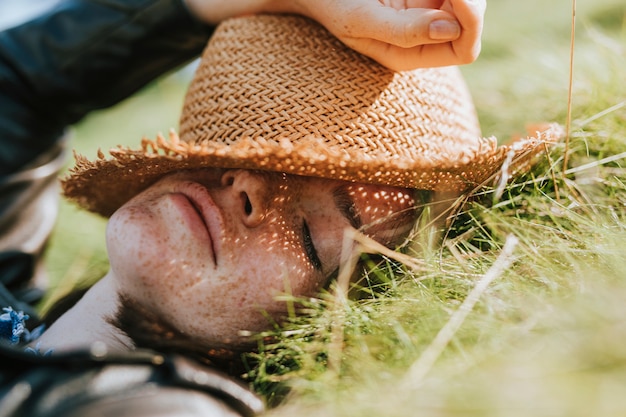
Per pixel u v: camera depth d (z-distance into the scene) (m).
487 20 3.60
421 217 1.31
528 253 1.19
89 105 1.90
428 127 1.30
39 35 1.79
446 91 1.38
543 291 1.09
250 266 1.22
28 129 1.85
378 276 1.30
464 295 1.18
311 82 1.24
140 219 1.25
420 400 0.89
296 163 1.14
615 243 1.16
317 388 1.02
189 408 0.90
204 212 1.24
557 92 1.83
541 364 0.88
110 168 1.34
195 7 1.67
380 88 1.25
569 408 0.79
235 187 1.22
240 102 1.26
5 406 0.86
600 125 1.51
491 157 1.25
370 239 1.25
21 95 1.82
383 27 1.17
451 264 1.26
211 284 1.21
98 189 1.50
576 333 0.92
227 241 1.22
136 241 1.22
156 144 1.17
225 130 1.27
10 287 1.87
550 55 2.03
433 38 1.14
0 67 1.79
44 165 1.93
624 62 1.72
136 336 1.27
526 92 2.00
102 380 0.90
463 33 1.16
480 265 1.24
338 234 1.27
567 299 1.04
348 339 1.16
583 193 1.34
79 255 2.34
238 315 1.22
